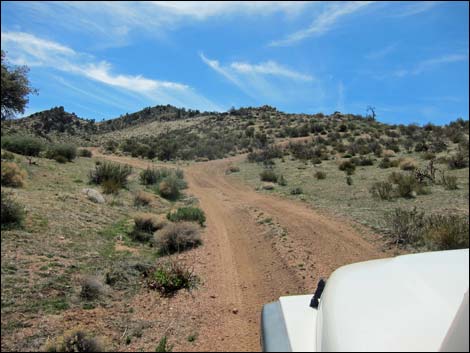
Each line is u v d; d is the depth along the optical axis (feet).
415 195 59.06
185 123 405.80
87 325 18.79
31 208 38.11
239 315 20.34
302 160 130.41
